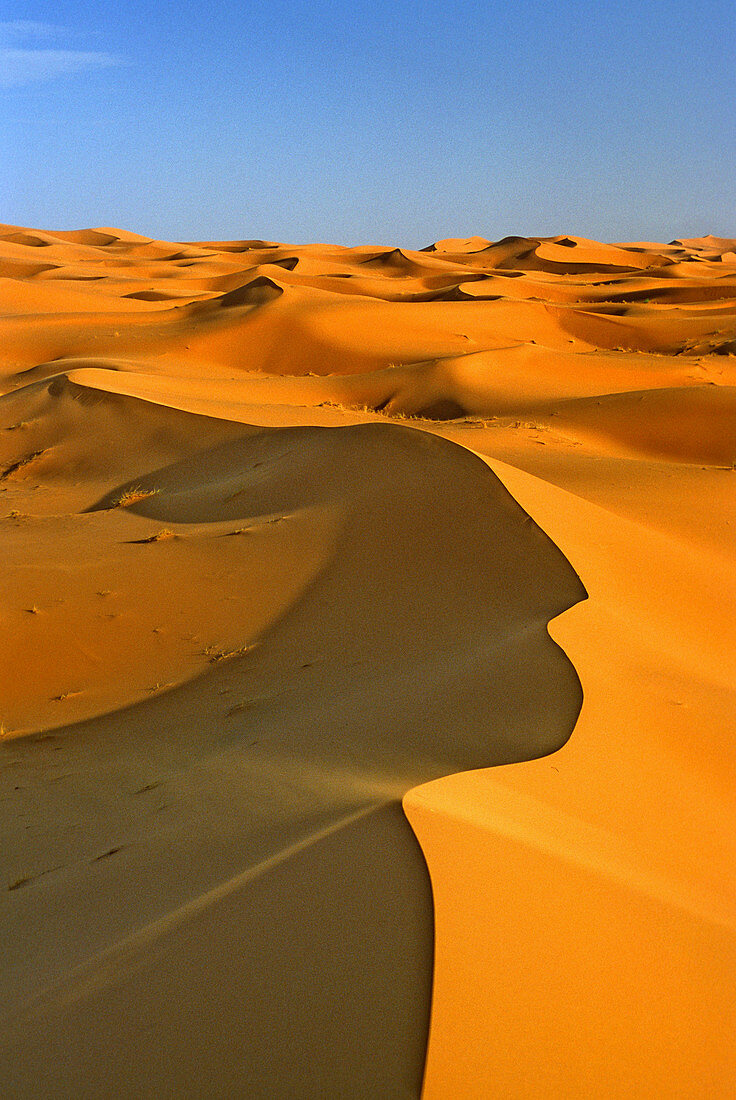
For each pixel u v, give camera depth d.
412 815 5.19
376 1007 3.68
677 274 169.12
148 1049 3.91
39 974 5.19
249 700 11.48
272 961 4.16
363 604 13.98
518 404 42.81
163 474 26.55
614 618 11.41
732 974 4.55
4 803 9.43
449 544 14.92
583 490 21.80
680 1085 3.72
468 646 11.10
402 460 18.44
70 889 6.65
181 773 9.09
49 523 22.42
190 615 15.05
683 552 16.12
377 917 4.22
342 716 9.30
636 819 6.43
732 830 6.71
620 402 39.06
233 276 134.38
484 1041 3.54
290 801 6.82
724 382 54.50
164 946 4.68
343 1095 3.36
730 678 10.39
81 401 34.00
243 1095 3.50
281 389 45.34
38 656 13.93
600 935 4.46
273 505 19.73
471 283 118.75
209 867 5.83
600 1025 3.87
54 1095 3.85
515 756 7.19
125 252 197.38
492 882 4.57
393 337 67.94
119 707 12.30
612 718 8.09
